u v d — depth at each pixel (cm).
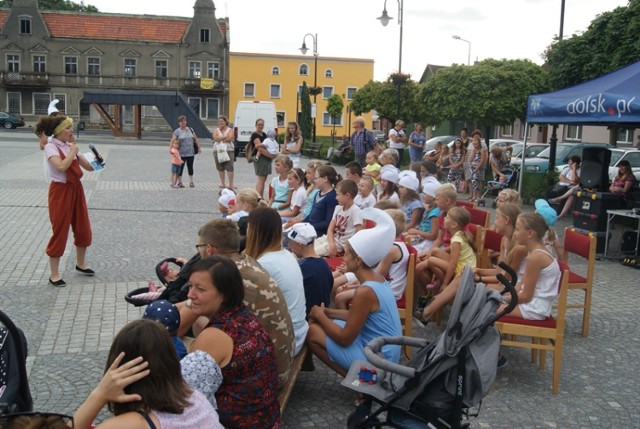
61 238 744
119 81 6150
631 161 1856
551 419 457
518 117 2645
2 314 323
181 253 953
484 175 1755
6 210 1265
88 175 1977
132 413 240
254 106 3428
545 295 508
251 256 446
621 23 1352
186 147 1727
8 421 263
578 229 1088
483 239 695
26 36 5959
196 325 414
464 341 343
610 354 590
